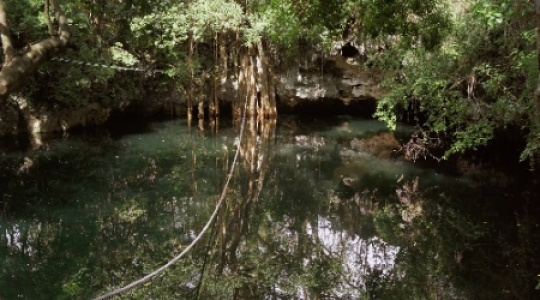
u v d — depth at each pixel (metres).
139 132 22.03
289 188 16.33
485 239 12.13
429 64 14.06
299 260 11.48
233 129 23.16
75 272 10.58
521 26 12.42
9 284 10.01
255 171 17.89
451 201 14.39
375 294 9.89
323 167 18.20
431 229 12.91
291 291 9.98
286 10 12.06
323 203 15.09
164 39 20.09
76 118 20.94
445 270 10.86
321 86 24.30
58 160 17.86
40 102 20.03
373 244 12.35
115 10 17.38
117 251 11.64
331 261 11.45
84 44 17.92
